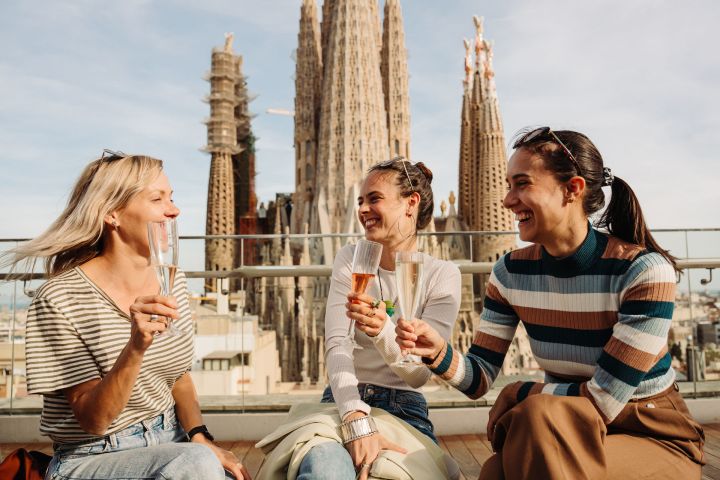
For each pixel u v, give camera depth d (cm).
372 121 9238
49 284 175
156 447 169
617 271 182
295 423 194
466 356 214
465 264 438
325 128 9281
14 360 384
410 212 234
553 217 183
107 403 158
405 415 215
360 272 188
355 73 9200
